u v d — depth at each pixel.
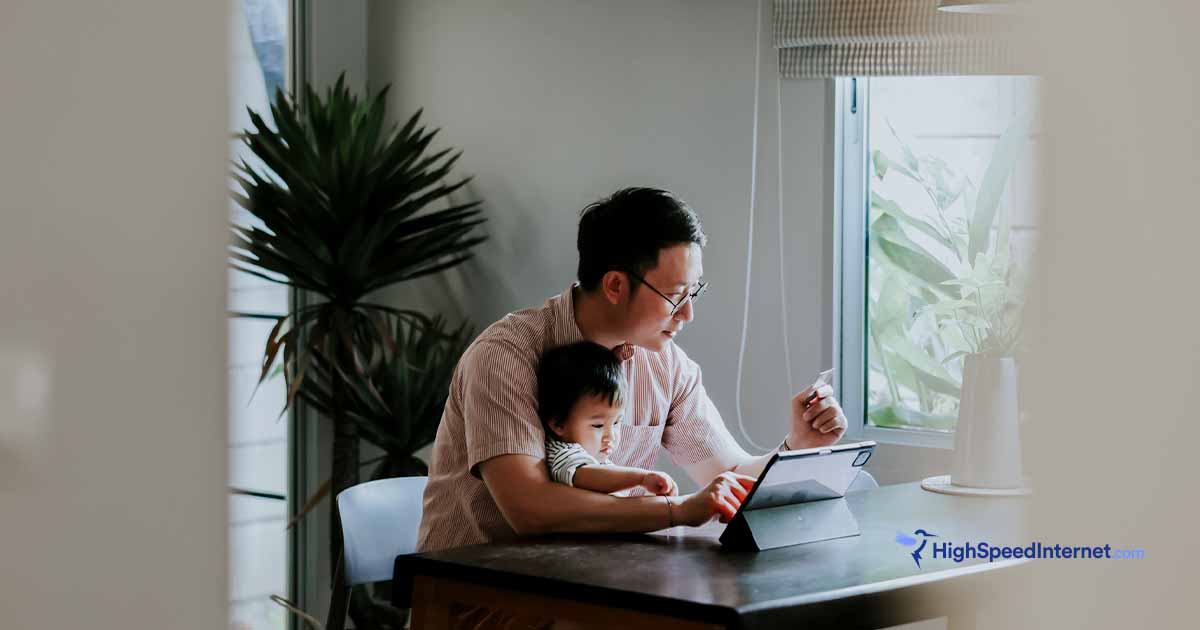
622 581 1.45
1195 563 0.36
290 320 3.72
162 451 0.42
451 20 3.76
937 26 2.73
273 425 3.78
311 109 3.51
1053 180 0.38
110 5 0.39
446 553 1.65
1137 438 0.36
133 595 0.41
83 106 0.39
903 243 3.02
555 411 1.96
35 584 0.38
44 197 0.38
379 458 3.60
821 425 2.23
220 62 0.42
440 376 3.50
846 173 3.05
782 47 3.00
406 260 3.50
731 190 3.16
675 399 2.32
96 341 0.39
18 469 0.38
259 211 3.43
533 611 1.51
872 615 1.42
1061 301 0.37
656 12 3.29
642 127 3.34
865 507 2.06
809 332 3.04
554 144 3.54
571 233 3.50
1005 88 2.83
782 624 1.33
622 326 2.08
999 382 2.20
